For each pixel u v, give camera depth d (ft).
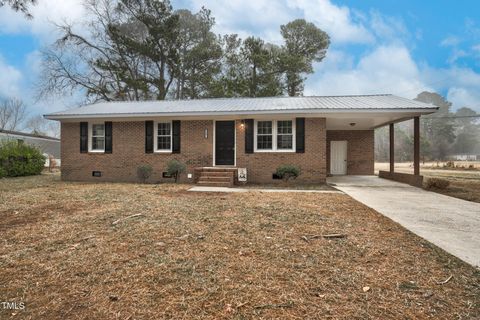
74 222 15.39
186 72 81.00
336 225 14.99
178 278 8.91
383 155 167.94
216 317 6.93
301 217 16.63
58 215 17.06
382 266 9.86
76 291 8.14
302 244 12.01
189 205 20.18
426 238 12.94
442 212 18.53
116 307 7.35
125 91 72.38
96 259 10.36
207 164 37.60
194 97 80.79
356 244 12.05
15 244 11.96
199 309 7.26
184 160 37.96
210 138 37.58
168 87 77.61
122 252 11.04
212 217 16.55
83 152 40.11
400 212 18.44
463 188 31.35
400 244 12.10
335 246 11.80
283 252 11.10
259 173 36.40
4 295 7.92
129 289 8.25
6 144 49.70
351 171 50.44
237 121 36.96
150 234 13.28
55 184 34.68
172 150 38.14
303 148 35.50
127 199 22.74
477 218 16.92
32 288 8.32
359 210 18.98
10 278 8.93
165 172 38.17
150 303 7.54
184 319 6.84
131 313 7.09
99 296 7.86
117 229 14.07
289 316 6.96
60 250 11.25
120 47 69.82
